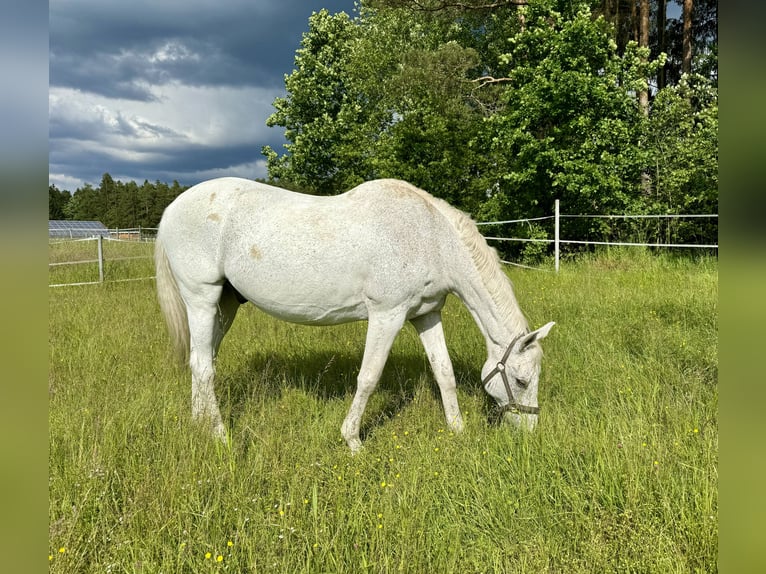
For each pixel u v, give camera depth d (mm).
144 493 2551
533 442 3131
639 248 11656
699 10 19109
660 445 2916
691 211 12367
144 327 6023
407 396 4223
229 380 4270
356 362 4875
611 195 12352
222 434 3373
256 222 3482
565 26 12656
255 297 3582
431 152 15078
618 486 2658
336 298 3445
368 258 3328
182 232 3670
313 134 22984
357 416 3453
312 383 4387
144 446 3000
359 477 2873
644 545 2250
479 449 3162
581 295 7141
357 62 21750
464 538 2541
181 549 2205
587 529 2418
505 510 2613
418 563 2258
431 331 3773
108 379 4031
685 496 2547
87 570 2195
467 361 4848
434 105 15539
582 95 12141
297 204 3523
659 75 18781
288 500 2607
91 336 5590
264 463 2943
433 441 3281
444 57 15305
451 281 3574
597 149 12492
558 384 4188
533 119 12766
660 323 5461
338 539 2367
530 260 12930
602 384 4027
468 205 15430
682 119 13133
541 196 13516
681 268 9898
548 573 2246
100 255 10117
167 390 3893
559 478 2756
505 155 14555
